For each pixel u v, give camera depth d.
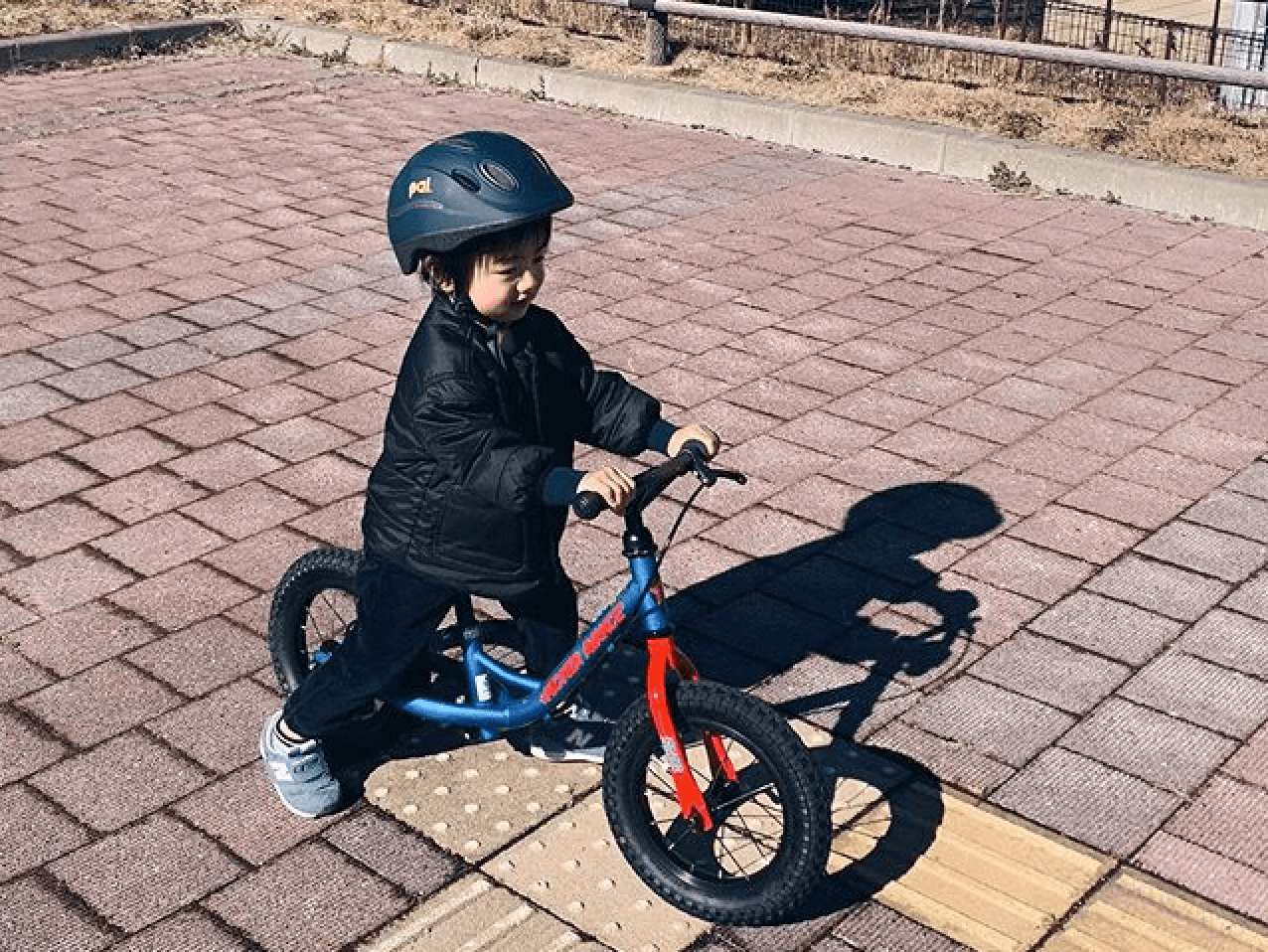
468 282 3.55
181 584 5.20
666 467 3.52
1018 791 4.18
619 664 4.76
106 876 3.86
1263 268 8.20
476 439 3.52
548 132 10.84
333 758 4.13
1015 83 11.10
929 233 8.77
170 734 4.42
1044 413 6.48
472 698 4.05
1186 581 5.23
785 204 9.30
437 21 13.35
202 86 12.13
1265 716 4.51
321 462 6.08
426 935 3.66
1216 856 3.94
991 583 5.22
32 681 4.67
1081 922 3.71
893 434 6.30
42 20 13.37
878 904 3.77
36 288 7.90
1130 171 9.23
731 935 3.68
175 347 7.18
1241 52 12.75
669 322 7.45
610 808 3.72
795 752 3.46
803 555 5.41
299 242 8.59
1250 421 6.42
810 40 12.09
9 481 5.91
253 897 3.79
